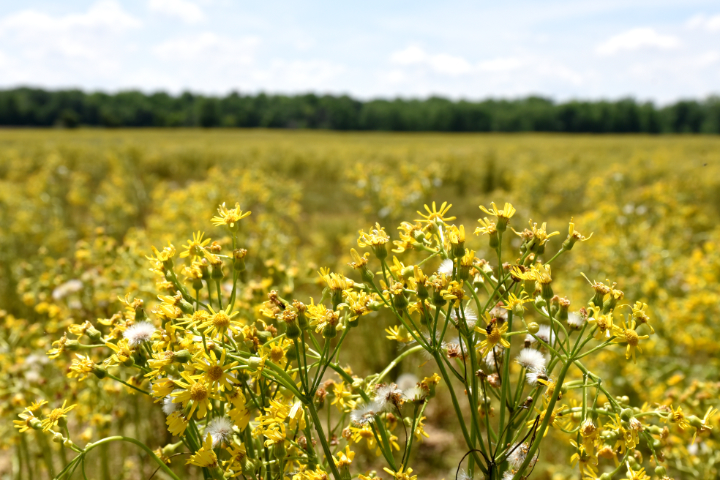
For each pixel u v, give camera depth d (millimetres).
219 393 1305
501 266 1458
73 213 11328
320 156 23234
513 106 116312
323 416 3408
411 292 1308
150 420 3393
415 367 4422
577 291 5094
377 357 4434
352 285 1355
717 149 29844
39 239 7281
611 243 5598
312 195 15812
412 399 1410
